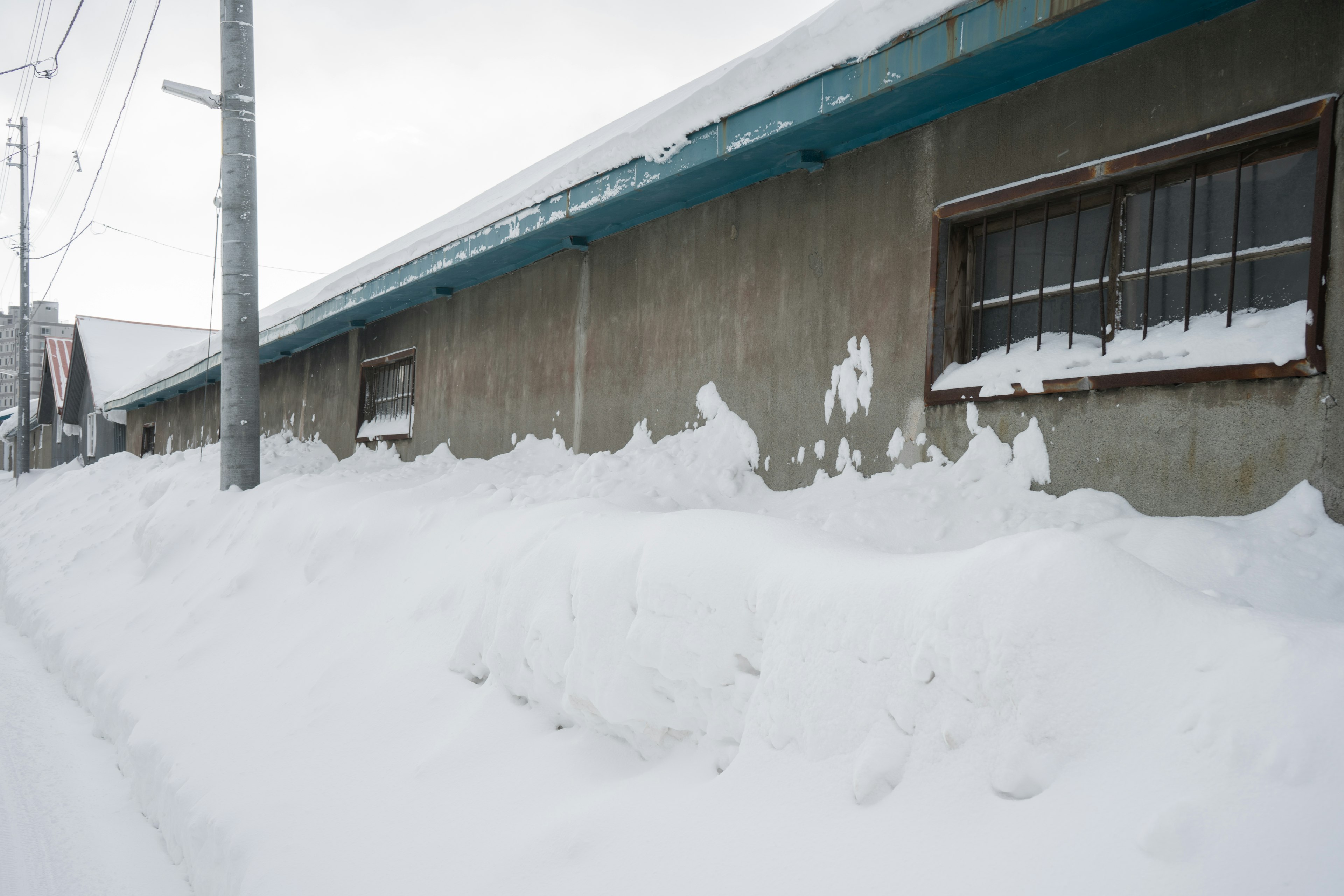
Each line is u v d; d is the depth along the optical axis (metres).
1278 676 1.65
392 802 3.12
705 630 2.68
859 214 4.58
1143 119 3.46
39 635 7.24
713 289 5.51
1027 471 3.78
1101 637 1.88
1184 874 1.51
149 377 17.97
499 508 5.07
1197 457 3.25
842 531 3.77
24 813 4.13
